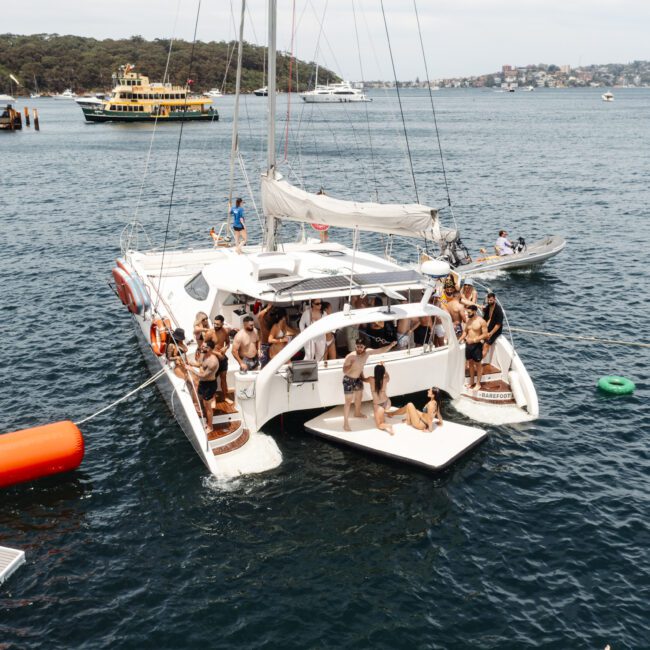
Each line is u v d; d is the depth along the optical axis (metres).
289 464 12.94
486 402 15.04
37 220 39.38
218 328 13.17
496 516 11.58
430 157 73.44
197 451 13.19
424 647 8.89
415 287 14.14
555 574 10.23
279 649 8.86
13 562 10.25
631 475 12.85
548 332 20.88
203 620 9.35
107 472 12.90
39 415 15.28
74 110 192.50
